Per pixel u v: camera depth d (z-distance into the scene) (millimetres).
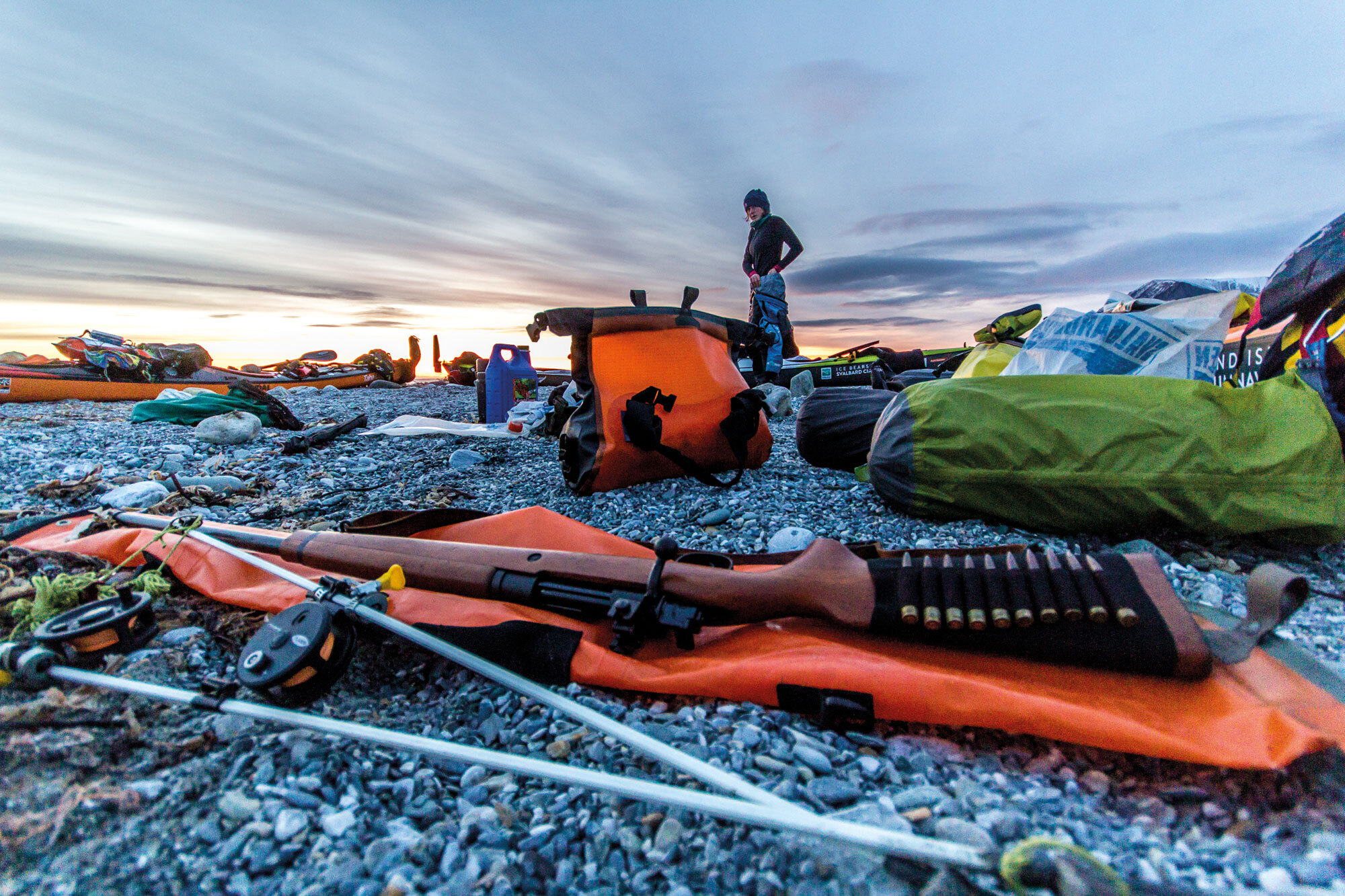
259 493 4113
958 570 1664
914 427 3080
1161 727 1377
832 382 9938
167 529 2383
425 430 6770
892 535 3102
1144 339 3281
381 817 1308
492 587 1983
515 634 1836
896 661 1653
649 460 4023
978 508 3000
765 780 1393
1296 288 2963
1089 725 1378
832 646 1730
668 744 1506
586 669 1742
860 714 1501
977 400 2961
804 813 1108
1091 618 1499
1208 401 2639
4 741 1441
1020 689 1525
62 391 9688
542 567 1979
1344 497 2436
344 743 1513
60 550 2463
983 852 1007
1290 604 1487
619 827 1283
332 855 1201
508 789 1394
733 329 4805
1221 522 2559
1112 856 1158
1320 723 1308
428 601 2021
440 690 1810
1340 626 2018
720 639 1871
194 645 1942
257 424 6207
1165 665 1470
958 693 1477
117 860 1169
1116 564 1610
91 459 4828
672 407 3982
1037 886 934
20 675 1592
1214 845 1176
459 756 1312
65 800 1292
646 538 3230
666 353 4207
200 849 1203
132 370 10328
